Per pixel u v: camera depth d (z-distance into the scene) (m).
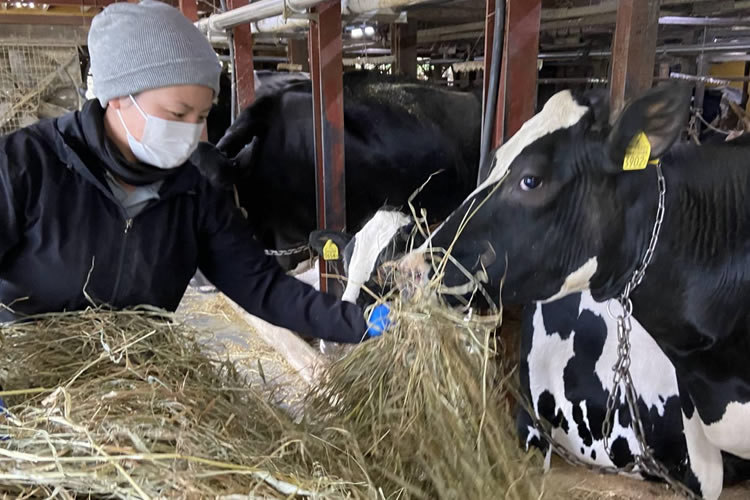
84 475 0.98
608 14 4.27
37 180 1.42
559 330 2.63
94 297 1.54
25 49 9.23
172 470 1.00
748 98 8.55
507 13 2.01
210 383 1.35
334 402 1.58
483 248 1.77
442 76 9.92
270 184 4.38
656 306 1.84
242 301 1.77
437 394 1.36
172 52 1.35
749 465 2.37
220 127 5.86
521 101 2.08
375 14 3.18
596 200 1.71
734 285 1.76
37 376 1.29
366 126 4.48
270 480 1.04
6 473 0.99
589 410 2.61
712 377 1.92
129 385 1.23
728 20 4.65
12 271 1.47
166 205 1.57
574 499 2.10
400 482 1.23
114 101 1.41
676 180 1.74
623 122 1.56
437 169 4.67
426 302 1.53
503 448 1.36
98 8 9.37
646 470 2.33
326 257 3.08
